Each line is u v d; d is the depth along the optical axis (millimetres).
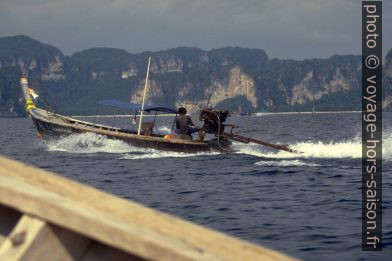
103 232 2568
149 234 2656
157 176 26328
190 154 36188
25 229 2537
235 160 33188
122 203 2984
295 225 14406
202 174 26922
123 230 2576
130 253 2600
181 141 36031
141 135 37406
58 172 28609
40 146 45406
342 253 11469
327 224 14453
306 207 17266
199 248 2699
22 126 159125
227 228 14273
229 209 17078
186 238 2791
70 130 40000
